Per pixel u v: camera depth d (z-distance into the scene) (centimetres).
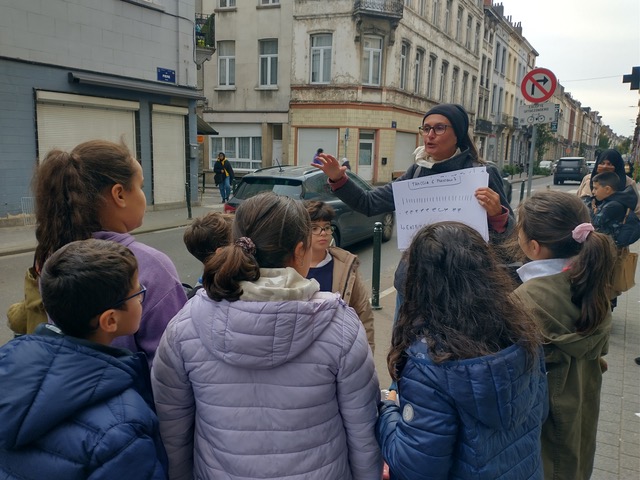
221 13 2252
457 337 126
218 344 125
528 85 740
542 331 161
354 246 907
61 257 123
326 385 133
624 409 327
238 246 129
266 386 130
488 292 130
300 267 143
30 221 1006
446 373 124
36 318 172
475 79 3297
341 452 141
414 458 126
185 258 801
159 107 1288
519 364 127
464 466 127
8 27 951
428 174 259
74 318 121
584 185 568
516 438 134
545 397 147
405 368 133
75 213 149
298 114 2211
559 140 6575
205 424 136
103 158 155
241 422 131
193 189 1444
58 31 1038
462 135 254
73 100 1070
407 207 233
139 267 154
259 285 125
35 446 111
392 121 2225
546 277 171
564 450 165
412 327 135
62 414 110
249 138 2323
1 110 955
